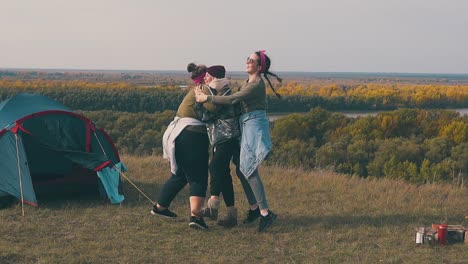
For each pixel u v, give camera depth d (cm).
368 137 4797
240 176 671
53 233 628
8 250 551
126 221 687
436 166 3453
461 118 5059
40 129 838
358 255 568
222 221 664
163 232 639
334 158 3916
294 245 601
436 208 799
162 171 1059
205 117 638
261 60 635
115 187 800
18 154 777
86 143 859
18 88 9256
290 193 899
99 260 536
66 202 795
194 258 552
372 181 1053
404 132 5019
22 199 749
